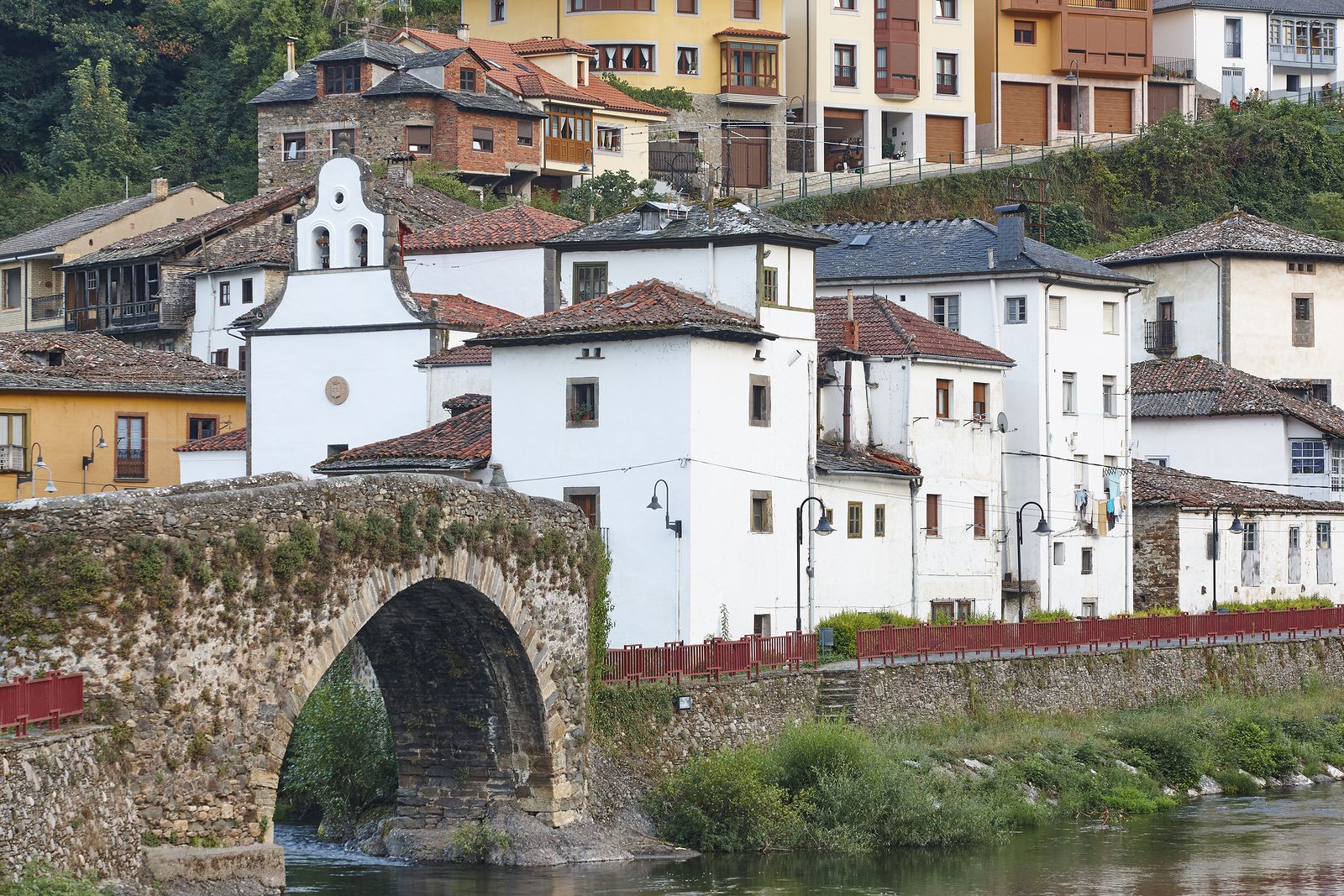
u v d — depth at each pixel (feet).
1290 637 442.09
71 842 189.88
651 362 354.13
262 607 223.10
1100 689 388.78
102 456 456.04
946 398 430.61
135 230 620.08
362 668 318.65
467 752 288.10
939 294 474.08
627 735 301.84
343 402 414.21
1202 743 374.63
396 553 244.63
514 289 448.65
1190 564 486.38
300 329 419.13
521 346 365.61
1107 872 286.87
